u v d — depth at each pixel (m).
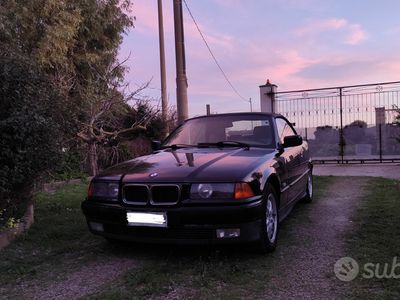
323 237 5.03
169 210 3.95
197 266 4.04
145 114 13.67
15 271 4.12
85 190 8.63
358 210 6.43
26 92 5.12
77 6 12.27
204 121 5.84
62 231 5.45
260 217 4.10
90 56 12.81
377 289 3.44
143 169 4.39
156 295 3.45
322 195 7.95
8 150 4.80
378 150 13.92
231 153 4.75
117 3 14.31
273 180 4.69
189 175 4.06
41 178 5.32
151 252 4.57
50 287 3.75
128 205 4.16
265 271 3.92
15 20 9.56
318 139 14.52
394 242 4.62
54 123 5.34
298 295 3.40
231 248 4.55
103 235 4.44
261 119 5.63
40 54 10.33
